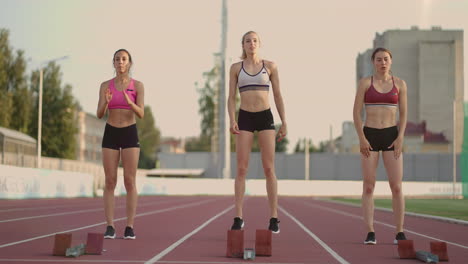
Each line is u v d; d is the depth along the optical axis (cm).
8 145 3812
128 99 792
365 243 801
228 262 582
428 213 1894
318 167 6969
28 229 969
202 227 1105
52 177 3134
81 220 1238
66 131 6294
